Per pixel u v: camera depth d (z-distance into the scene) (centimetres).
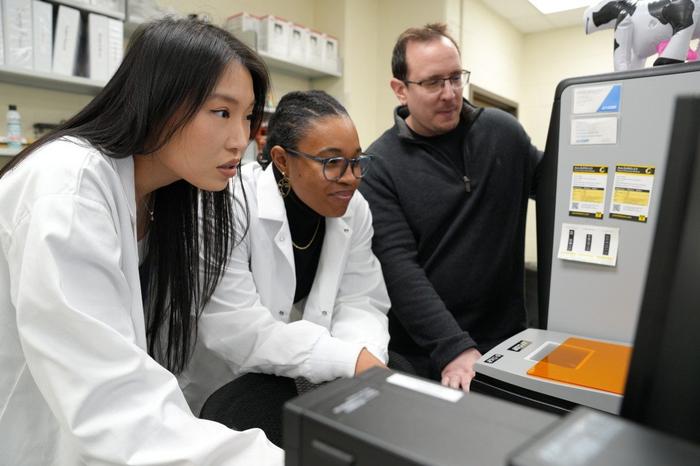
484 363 82
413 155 143
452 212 139
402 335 143
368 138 357
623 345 90
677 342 33
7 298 68
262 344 94
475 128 141
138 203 85
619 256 95
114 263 64
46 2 196
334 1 332
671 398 33
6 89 210
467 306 142
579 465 25
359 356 87
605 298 97
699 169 31
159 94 66
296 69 313
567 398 72
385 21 353
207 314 98
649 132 91
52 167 62
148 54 66
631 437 28
